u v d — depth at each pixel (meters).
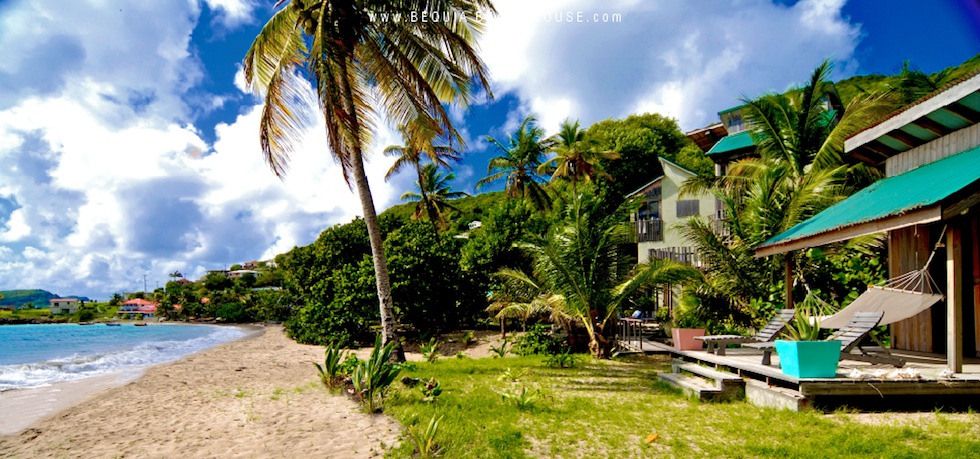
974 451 4.77
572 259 13.59
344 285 22.16
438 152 33.78
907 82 16.61
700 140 29.36
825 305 9.45
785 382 7.34
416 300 22.14
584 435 6.06
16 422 8.84
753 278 13.95
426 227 27.05
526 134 33.22
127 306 85.50
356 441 6.39
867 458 4.75
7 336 43.62
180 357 20.95
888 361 7.07
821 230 8.45
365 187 13.45
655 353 14.84
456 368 12.86
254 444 6.54
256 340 29.38
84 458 6.35
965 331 8.72
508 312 17.11
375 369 8.23
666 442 5.69
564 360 12.80
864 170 15.81
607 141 40.06
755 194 14.78
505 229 25.25
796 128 17.16
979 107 8.02
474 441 5.97
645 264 14.09
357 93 13.44
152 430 7.65
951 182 6.49
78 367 17.50
